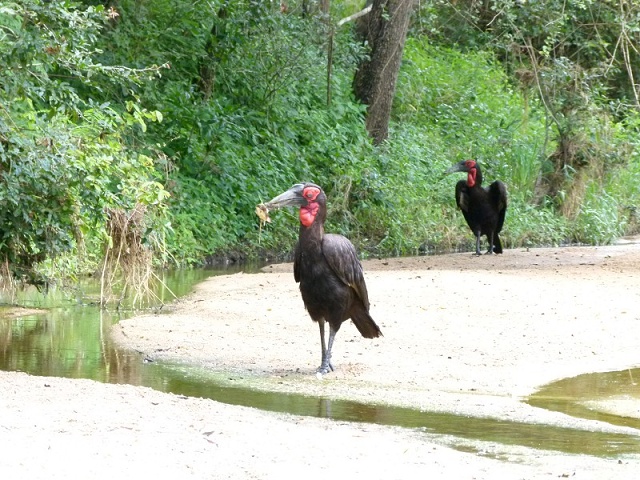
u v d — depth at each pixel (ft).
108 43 84.02
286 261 86.99
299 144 101.40
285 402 35.24
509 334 47.50
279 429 29.53
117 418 28.89
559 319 51.08
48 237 44.73
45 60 42.24
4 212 43.06
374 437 29.60
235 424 29.55
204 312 53.36
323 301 39.68
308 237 39.55
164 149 85.76
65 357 42.57
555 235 105.29
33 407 29.37
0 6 41.22
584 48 121.39
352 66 105.50
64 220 45.21
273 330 48.80
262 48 98.02
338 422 32.01
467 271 70.95
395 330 48.19
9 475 23.31
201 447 26.81
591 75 110.73
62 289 57.36
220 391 36.86
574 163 110.63
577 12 120.06
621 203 117.70
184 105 88.94
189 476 24.41
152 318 51.78
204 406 31.78
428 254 97.04
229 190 89.15
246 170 92.38
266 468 25.55
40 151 42.57
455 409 34.40
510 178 113.29
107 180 46.34
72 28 42.47
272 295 58.75
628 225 118.93
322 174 99.40
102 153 46.60
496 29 137.80
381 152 106.32
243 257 87.04
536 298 57.21
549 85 109.50
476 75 131.95
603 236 108.47
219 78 97.86
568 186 110.52
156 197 48.67
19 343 45.47
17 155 42.16
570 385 38.45
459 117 125.49
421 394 36.76
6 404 29.53
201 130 88.07
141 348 44.68
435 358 42.83
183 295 61.16
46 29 41.78
